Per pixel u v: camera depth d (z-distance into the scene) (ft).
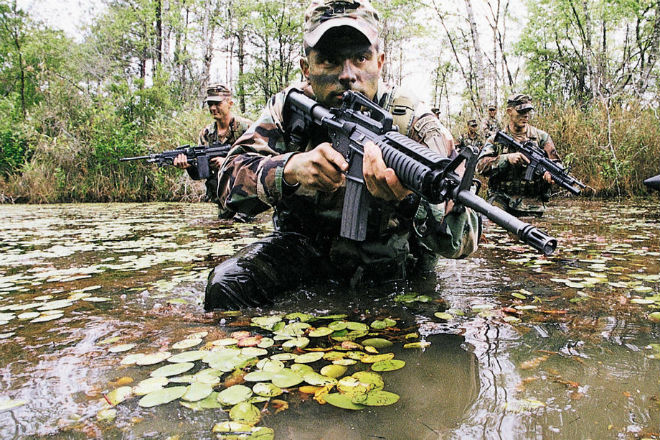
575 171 32.04
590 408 3.67
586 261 10.18
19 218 22.65
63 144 37.76
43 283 8.86
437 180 4.88
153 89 44.21
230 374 4.55
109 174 37.68
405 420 3.55
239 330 5.87
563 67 57.93
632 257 10.57
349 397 3.91
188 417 3.69
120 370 4.69
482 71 41.63
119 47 64.49
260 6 57.47
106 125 37.70
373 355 4.91
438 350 5.04
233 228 17.46
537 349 5.03
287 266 7.58
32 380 4.47
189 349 5.23
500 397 3.90
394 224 7.50
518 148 19.62
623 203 26.94
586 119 33.83
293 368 4.58
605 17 49.47
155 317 6.50
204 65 58.13
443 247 7.42
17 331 6.01
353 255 7.81
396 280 8.42
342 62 6.89
